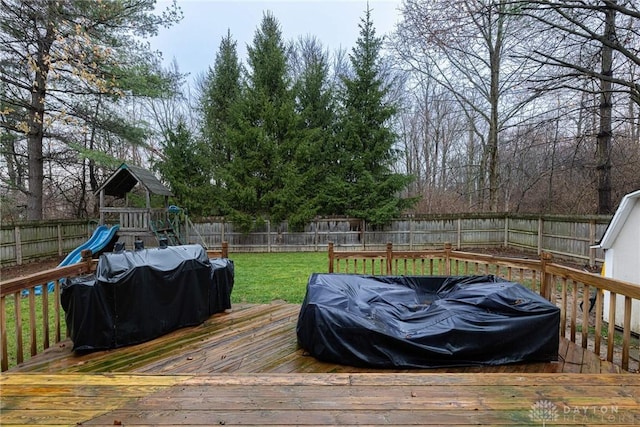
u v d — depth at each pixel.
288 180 12.75
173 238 10.64
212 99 15.49
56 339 3.45
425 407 1.90
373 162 13.21
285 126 13.38
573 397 2.01
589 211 11.09
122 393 2.07
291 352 3.20
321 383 2.19
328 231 13.00
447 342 2.89
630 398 2.00
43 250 10.22
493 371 2.83
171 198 13.34
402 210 13.68
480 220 12.62
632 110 9.71
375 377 2.29
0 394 2.05
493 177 13.00
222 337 3.58
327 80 16.94
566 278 3.53
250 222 12.55
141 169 10.38
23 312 5.05
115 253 3.54
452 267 9.09
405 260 5.37
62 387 2.15
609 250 4.18
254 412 1.85
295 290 5.99
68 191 14.47
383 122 13.48
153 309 3.52
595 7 6.55
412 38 10.04
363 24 13.16
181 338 3.56
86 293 3.14
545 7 6.85
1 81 8.90
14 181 11.62
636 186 9.99
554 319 2.97
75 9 8.89
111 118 10.42
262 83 13.93
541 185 13.30
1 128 9.93
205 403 1.95
